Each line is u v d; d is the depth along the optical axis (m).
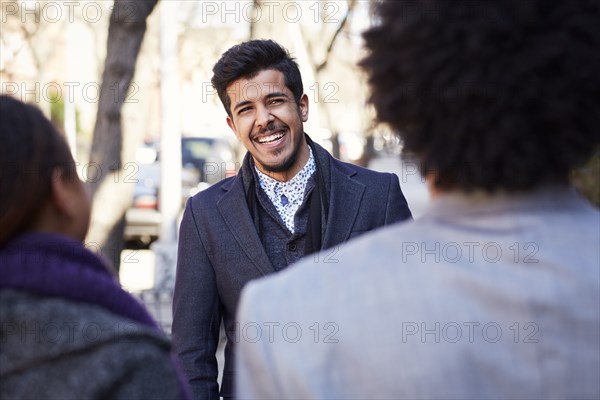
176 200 8.55
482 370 1.09
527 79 1.11
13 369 1.27
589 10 1.13
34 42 12.45
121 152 4.54
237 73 2.65
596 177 4.51
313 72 10.55
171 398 1.33
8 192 1.35
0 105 1.39
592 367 1.09
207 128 17.36
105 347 1.29
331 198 2.66
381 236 1.20
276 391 1.15
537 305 1.09
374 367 1.11
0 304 1.29
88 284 1.35
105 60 4.51
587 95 1.12
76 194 1.46
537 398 1.09
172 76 8.66
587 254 1.12
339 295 1.15
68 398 1.27
